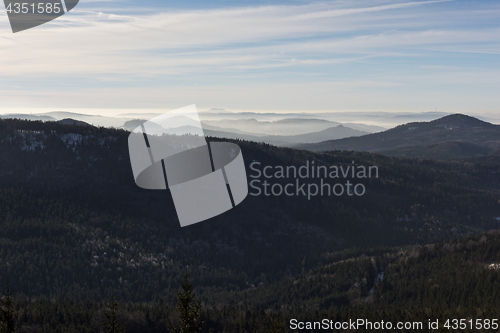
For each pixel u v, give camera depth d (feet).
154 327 438.81
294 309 558.15
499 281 520.42
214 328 447.83
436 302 495.00
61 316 432.25
